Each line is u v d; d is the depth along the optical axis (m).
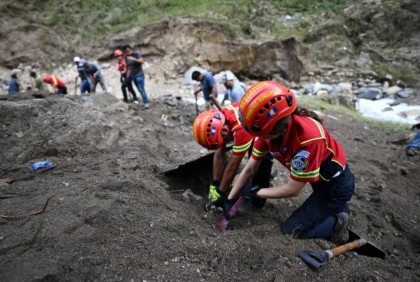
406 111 10.27
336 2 14.60
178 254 2.30
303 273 2.35
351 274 2.42
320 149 2.37
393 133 7.62
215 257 2.35
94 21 13.23
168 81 12.11
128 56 8.17
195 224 2.82
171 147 5.20
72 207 2.54
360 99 11.70
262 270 2.32
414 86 12.37
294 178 2.43
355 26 13.87
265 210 3.23
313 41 13.63
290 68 12.61
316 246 2.71
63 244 2.17
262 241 2.66
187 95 10.80
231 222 3.04
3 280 1.92
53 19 12.97
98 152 3.93
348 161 4.97
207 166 3.84
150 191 2.98
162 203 2.91
